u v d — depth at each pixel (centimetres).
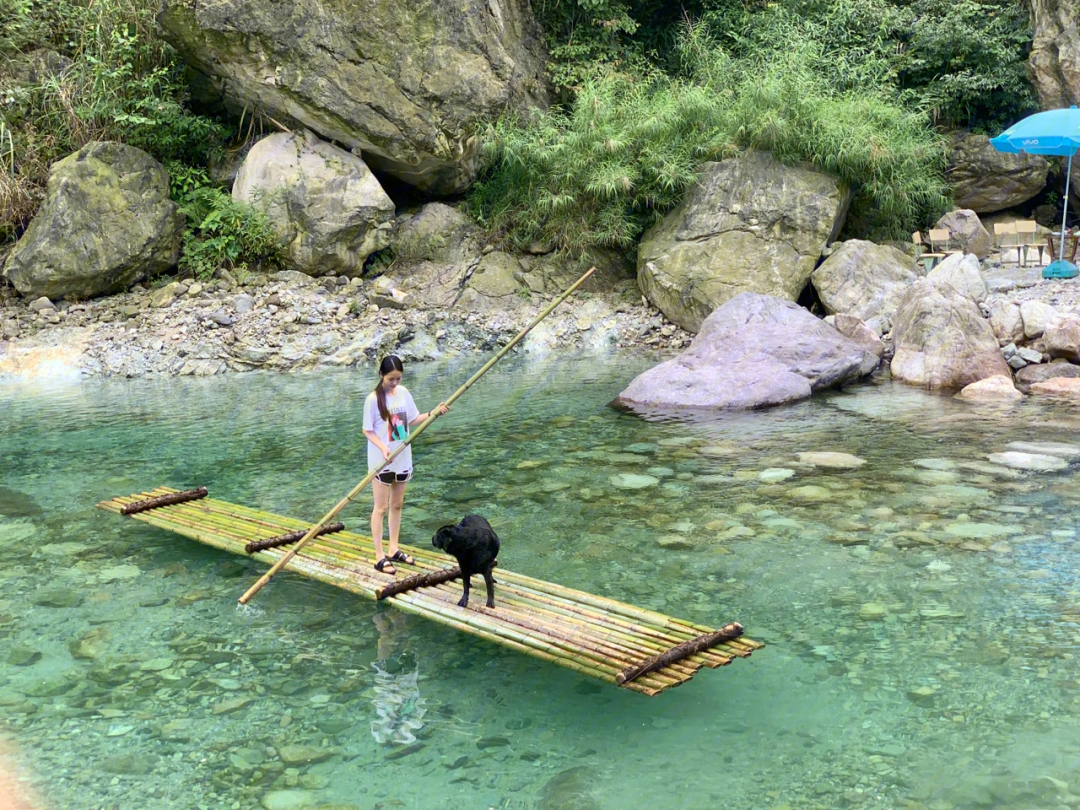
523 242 1538
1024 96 1745
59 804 333
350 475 779
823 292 1308
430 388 1126
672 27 1856
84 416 1016
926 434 835
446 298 1444
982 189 1739
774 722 377
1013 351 1080
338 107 1429
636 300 1487
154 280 1466
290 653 454
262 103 1465
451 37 1463
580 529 623
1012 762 341
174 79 1558
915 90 1772
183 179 1488
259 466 809
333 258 1453
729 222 1405
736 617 476
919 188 1539
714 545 582
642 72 1758
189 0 1366
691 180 1462
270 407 1046
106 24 1528
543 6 1759
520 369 1239
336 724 386
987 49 1739
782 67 1527
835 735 365
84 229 1364
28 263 1348
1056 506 623
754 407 983
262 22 1368
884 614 472
